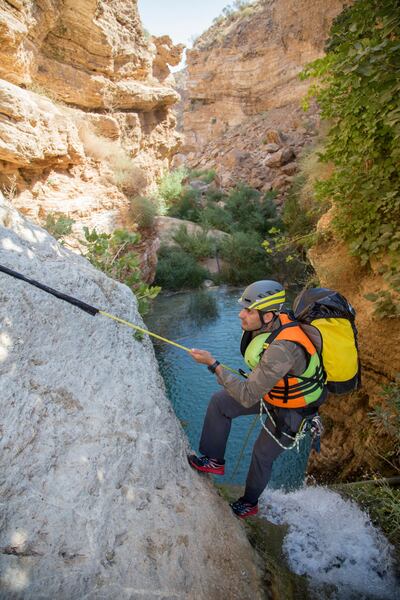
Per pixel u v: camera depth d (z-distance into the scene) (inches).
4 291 73.9
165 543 73.2
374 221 186.2
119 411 84.9
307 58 1843.0
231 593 76.3
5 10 411.5
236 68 2123.5
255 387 78.4
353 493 129.6
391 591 95.3
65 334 83.0
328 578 96.9
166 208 1125.1
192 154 2203.5
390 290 169.2
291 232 641.6
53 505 62.3
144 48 791.7
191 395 389.1
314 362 81.3
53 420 70.9
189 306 690.8
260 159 1562.5
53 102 538.6
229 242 933.2
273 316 82.4
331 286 207.8
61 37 583.5
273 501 122.9
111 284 111.1
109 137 663.8
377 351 175.9
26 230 95.0
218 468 98.6
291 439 84.8
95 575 60.2
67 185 487.5
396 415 155.8
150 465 84.0
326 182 212.2
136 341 107.9
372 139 174.2
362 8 157.9
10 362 69.0
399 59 132.0
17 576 52.8
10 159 392.5
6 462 60.4
